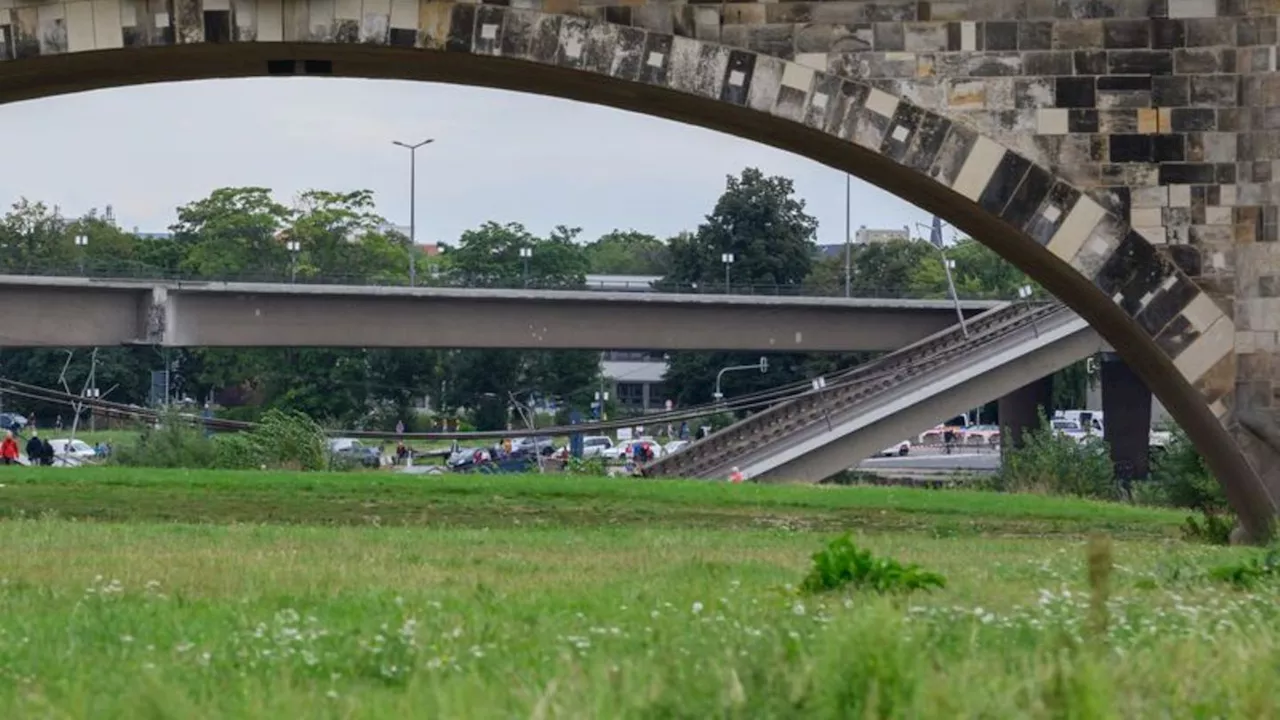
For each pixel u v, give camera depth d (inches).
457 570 2098.9
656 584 1893.5
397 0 3750.0
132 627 1406.3
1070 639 1183.6
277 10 3742.6
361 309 7800.2
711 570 2101.4
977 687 997.2
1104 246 3804.1
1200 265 3806.6
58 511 3348.9
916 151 3801.7
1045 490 6953.7
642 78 3784.5
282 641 1263.5
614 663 1146.7
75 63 3900.1
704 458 7524.6
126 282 7362.2
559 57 3774.6
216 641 1309.1
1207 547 3117.6
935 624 1382.9
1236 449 3777.1
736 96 3786.9
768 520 3599.9
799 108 3791.8
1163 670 1114.7
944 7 3789.4
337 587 1800.0
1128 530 3759.8
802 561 2342.5
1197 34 3804.1
